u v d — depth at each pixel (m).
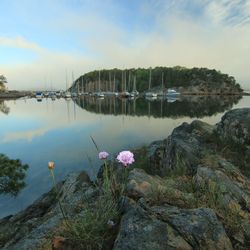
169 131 24.09
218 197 3.94
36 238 3.66
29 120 34.75
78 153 15.85
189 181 5.19
